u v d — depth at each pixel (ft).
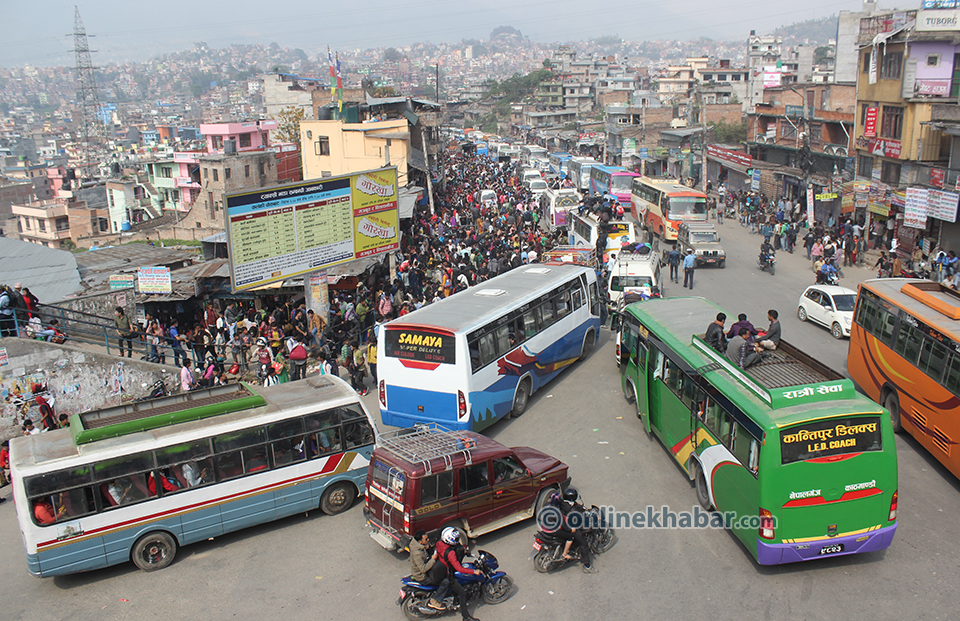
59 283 85.20
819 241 103.19
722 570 32.68
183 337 68.85
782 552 30.53
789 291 90.27
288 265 65.98
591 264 87.81
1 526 40.93
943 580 31.22
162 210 228.43
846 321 68.64
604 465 44.19
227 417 37.32
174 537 35.53
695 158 200.44
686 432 40.19
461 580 29.94
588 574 32.91
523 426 51.52
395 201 75.87
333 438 39.83
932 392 41.78
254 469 37.42
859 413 30.55
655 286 79.56
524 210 152.05
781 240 118.21
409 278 86.33
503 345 51.16
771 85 182.09
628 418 51.90
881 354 48.88
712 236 108.06
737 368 35.37
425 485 33.22
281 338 66.95
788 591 30.86
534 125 401.70
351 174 69.87
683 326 46.73
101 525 33.47
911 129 101.35
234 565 35.22
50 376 55.21
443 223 125.90
